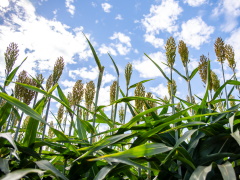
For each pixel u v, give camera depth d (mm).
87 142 1330
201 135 1131
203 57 1580
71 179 1181
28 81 1444
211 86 1519
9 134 888
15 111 1432
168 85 1715
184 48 1515
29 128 1163
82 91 1457
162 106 1160
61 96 1439
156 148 945
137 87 1563
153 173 1373
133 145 1139
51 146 1210
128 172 1189
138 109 1492
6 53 1639
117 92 1642
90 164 1177
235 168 1012
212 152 1093
